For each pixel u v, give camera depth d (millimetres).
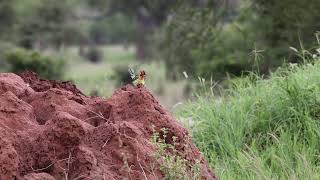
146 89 11773
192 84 21562
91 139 10578
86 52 104812
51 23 78125
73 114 11172
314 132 15297
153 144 10742
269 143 15398
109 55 106062
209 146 15688
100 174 9906
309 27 26531
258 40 27484
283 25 27203
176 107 17906
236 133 15602
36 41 77000
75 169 9961
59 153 10031
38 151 10016
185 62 30375
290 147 14758
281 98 16078
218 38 29188
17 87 11586
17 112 10531
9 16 76500
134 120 11250
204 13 31375
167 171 10492
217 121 16125
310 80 16484
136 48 99500
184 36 31203
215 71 26688
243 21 29328
